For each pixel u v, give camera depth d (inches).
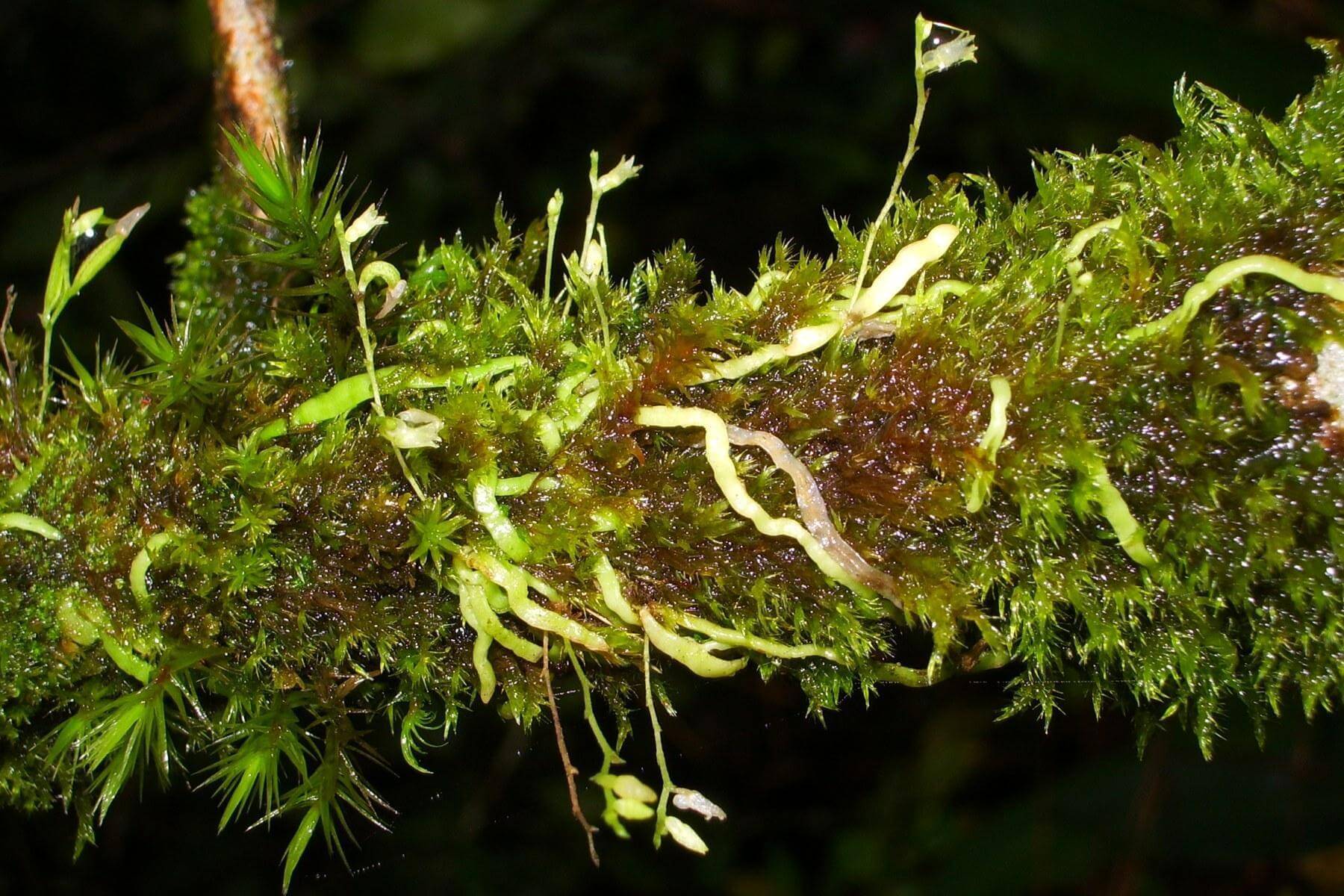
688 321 8.9
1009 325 8.9
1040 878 20.3
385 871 21.6
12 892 17.9
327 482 9.1
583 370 9.1
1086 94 23.5
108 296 23.3
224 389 9.2
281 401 9.2
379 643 9.2
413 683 9.4
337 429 9.1
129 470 9.3
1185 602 8.9
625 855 23.5
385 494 9.1
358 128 26.4
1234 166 8.9
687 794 9.1
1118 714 23.5
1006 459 8.8
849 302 9.0
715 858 23.8
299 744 9.2
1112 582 8.9
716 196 27.0
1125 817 20.1
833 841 23.7
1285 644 9.0
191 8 26.5
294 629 9.2
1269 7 21.1
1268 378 8.8
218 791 9.2
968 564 9.0
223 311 10.4
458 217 26.6
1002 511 9.0
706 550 9.1
